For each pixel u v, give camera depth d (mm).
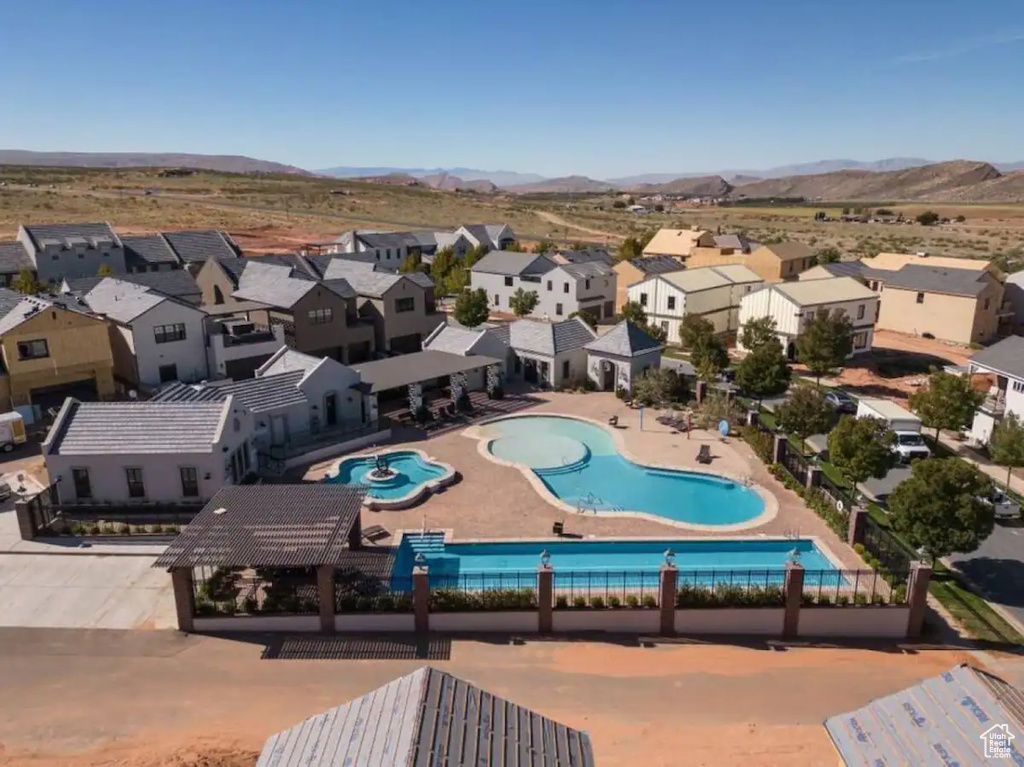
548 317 83875
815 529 35156
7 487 37594
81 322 49344
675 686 24562
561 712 23219
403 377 50469
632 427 49938
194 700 23406
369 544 33500
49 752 21109
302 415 44969
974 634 27672
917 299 77938
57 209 162500
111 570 31109
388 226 176875
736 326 79188
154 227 152125
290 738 14977
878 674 25297
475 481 40625
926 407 45375
